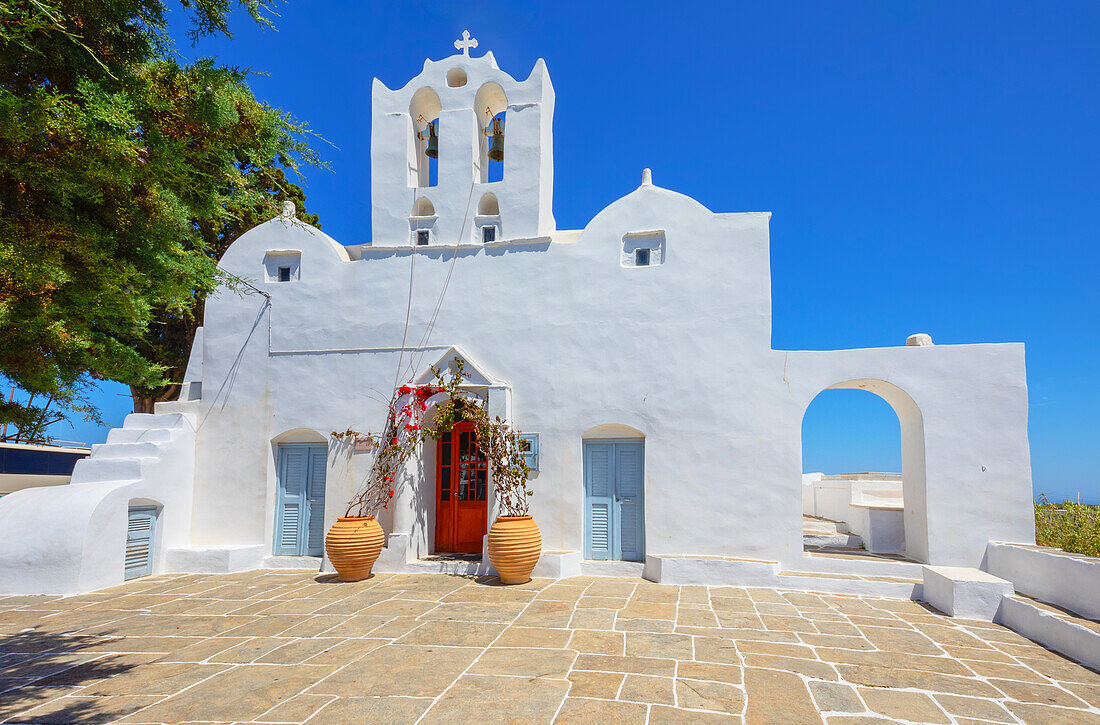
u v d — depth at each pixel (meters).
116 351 5.49
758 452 9.49
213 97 4.75
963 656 6.05
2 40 3.87
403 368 10.72
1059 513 10.16
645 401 9.91
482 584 9.01
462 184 11.06
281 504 10.96
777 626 6.96
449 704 4.81
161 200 4.80
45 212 4.27
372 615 7.42
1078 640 5.97
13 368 4.66
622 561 9.82
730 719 4.56
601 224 10.48
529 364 10.35
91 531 9.16
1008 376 8.92
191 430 11.12
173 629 7.04
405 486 10.11
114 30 4.52
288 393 11.01
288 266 11.52
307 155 5.59
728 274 9.95
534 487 10.05
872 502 12.82
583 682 5.24
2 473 13.74
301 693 5.07
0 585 8.96
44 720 4.65
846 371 9.38
